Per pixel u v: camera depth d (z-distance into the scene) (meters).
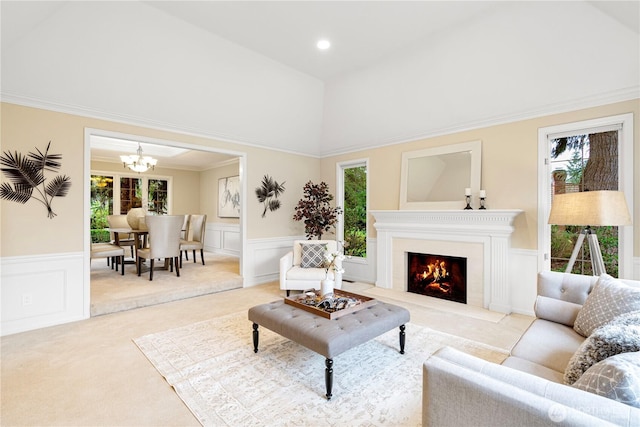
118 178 7.66
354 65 3.89
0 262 2.95
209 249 8.31
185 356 2.53
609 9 2.44
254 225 5.07
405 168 4.61
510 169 3.65
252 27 3.08
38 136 3.14
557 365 1.57
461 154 4.05
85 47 2.96
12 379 2.18
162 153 6.94
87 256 3.42
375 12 2.81
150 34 3.08
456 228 3.95
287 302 2.70
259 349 2.65
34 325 3.10
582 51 2.83
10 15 2.24
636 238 2.90
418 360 2.47
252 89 4.16
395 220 4.61
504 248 3.58
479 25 2.98
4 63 2.78
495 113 3.68
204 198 8.61
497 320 3.33
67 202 3.31
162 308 3.77
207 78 3.76
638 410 0.80
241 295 4.39
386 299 4.14
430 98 3.94
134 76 3.38
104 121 3.57
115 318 3.42
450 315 3.51
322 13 2.84
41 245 3.16
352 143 5.27
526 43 2.97
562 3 2.60
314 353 2.59
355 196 5.49
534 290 3.48
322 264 4.41
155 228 4.67
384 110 4.44
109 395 2.00
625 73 2.82
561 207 2.65
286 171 5.50
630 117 2.90
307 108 4.90
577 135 3.25
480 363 1.07
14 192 3.02
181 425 1.73
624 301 1.70
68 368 2.33
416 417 1.81
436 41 3.28
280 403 1.93
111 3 2.72
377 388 2.09
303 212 5.22
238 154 4.86
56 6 2.49
